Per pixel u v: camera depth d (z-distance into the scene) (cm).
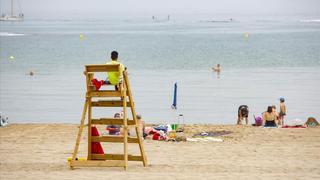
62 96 6006
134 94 6044
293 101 5547
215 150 2697
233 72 8338
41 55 12131
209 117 4709
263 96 5875
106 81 2148
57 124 3906
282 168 2147
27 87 6769
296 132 3344
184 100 5634
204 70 8681
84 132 3397
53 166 2198
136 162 2352
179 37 19838
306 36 19938
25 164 2264
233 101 5556
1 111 5081
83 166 2117
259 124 3753
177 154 2581
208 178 1883
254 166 2206
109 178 1877
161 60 10544
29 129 3575
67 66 9531
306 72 8225
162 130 3341
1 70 8925
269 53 12144
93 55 12119
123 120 2131
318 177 1917
